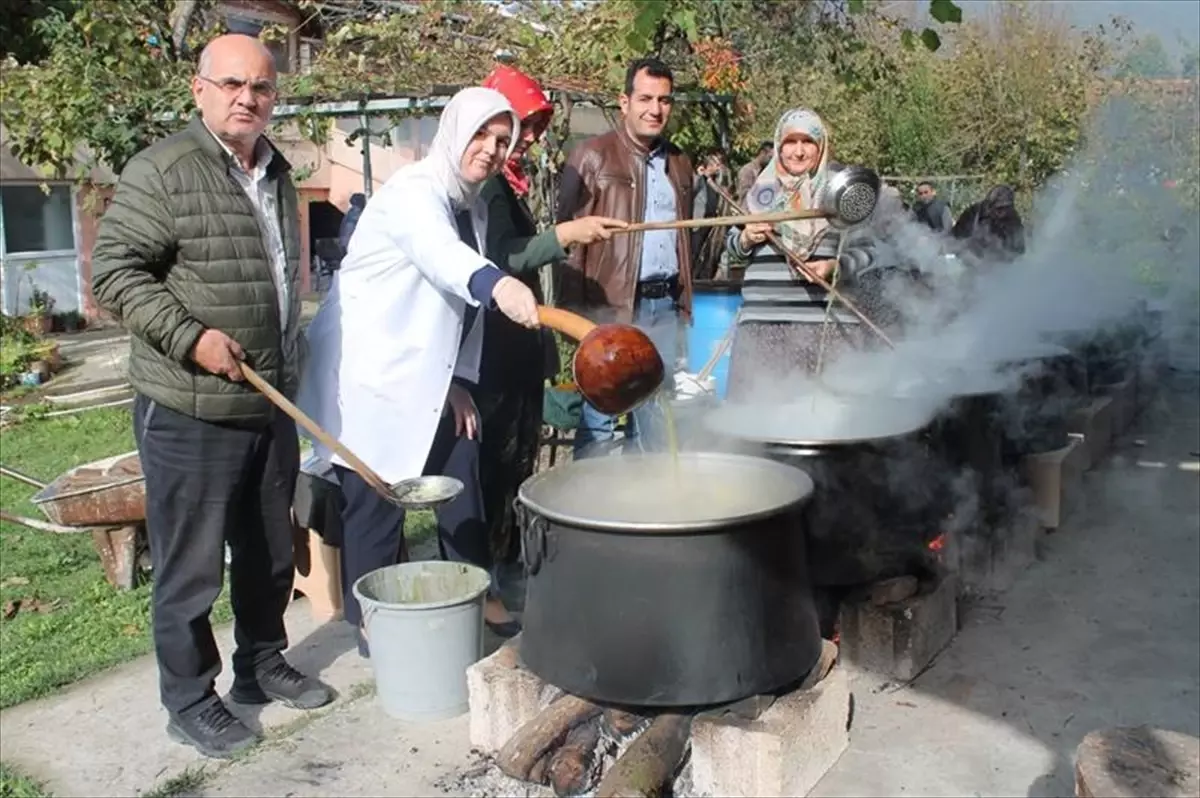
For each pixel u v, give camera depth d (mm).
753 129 9625
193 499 3002
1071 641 3574
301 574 4059
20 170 15078
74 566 5004
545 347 4152
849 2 3508
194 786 2941
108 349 13367
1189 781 1878
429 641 3150
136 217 2811
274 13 12336
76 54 8547
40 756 3139
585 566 2461
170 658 3109
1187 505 5008
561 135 6148
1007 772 2816
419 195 3088
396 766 2994
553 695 2932
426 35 7090
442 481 3191
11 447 7965
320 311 3426
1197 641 3547
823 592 3359
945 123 12344
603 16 6598
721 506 2727
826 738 2814
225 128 2902
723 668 2447
